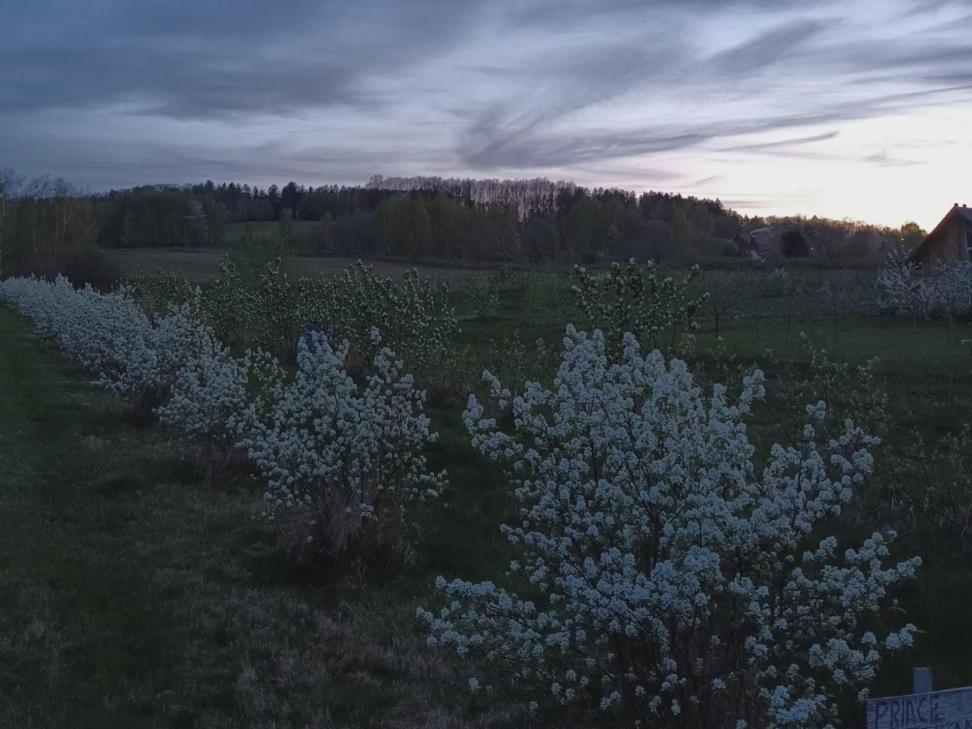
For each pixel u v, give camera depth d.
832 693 5.86
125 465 12.14
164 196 89.25
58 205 72.62
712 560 4.31
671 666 4.40
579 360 5.34
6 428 14.41
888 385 17.05
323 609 7.62
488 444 5.43
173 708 5.91
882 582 4.64
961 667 6.30
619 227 70.19
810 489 4.70
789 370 18.14
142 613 7.38
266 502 10.39
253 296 24.67
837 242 65.50
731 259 58.28
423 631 7.17
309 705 6.00
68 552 8.75
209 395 11.40
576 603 4.57
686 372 5.38
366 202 106.50
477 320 32.03
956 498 9.24
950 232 33.72
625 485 4.98
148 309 27.20
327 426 8.30
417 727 5.76
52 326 27.12
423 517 9.84
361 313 18.77
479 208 82.06
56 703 5.91
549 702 5.93
